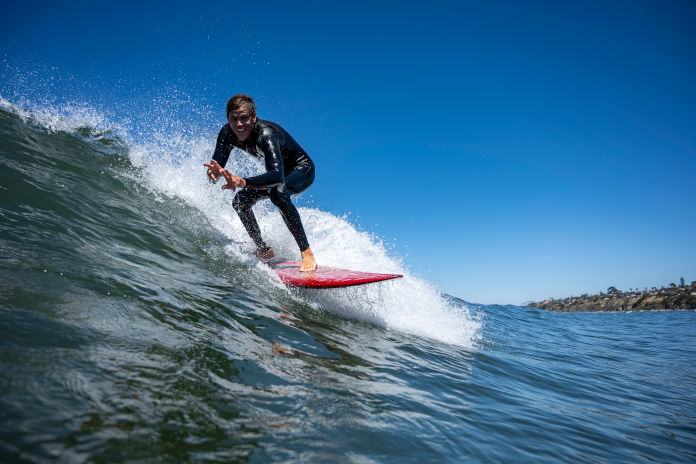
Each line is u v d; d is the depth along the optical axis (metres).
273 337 2.27
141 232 3.20
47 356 1.27
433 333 4.04
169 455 1.05
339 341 2.66
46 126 4.41
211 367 1.62
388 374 2.33
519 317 8.88
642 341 7.14
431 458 1.47
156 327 1.78
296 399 1.61
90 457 0.94
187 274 2.84
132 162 4.62
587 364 4.50
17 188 2.75
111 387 1.24
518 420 2.17
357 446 1.40
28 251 2.02
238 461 1.12
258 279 3.51
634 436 2.32
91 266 2.15
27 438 0.92
